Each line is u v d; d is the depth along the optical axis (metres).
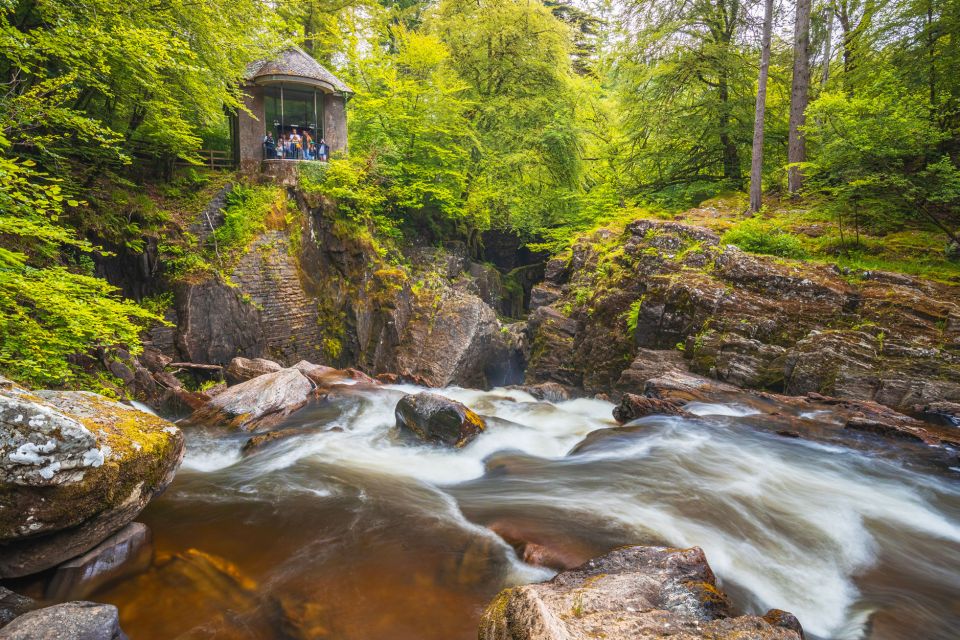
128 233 14.70
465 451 7.60
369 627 3.38
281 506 5.25
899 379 8.92
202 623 3.37
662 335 12.72
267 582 3.87
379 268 19.59
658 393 10.05
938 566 4.75
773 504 5.82
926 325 9.52
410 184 23.23
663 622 2.75
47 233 7.26
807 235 13.80
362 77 24.50
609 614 2.80
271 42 18.64
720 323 11.36
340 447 7.49
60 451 3.43
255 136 19.52
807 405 9.08
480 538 4.64
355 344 18.58
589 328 15.67
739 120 20.17
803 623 3.82
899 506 5.91
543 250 29.25
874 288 10.55
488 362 20.69
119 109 14.49
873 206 12.20
